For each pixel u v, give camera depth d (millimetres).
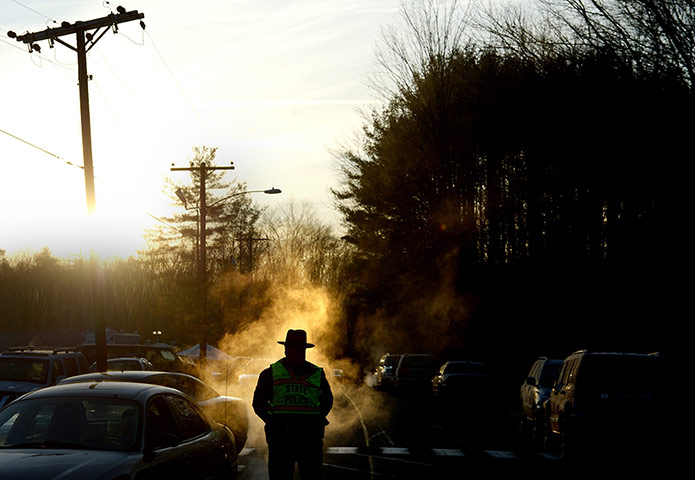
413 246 50438
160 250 78188
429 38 45938
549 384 19516
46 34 22234
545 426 17359
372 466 15031
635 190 26078
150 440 7625
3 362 19391
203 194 39938
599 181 27797
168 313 45062
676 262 24938
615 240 29359
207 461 8727
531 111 29516
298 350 8766
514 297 41250
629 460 14125
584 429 13805
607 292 30578
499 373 40750
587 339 33000
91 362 27125
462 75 42969
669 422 13617
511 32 30828
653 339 27125
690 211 23703
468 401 30406
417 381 39344
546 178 33188
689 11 21797
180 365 28469
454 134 44688
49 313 81875
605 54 24156
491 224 44250
